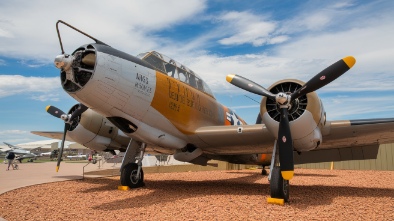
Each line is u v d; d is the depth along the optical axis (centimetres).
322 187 887
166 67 804
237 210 523
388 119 627
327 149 853
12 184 943
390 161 1936
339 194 726
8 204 596
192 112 832
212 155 992
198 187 873
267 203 591
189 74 878
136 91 684
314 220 450
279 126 605
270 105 653
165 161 1817
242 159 1161
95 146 1007
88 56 637
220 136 780
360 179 1196
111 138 1012
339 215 482
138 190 788
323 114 629
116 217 476
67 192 764
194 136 815
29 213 511
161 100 738
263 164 1322
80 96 636
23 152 4181
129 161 833
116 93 652
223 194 719
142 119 723
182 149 853
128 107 686
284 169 581
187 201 611
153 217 473
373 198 659
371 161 2011
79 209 541
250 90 657
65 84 651
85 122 959
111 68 638
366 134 693
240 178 1277
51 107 1016
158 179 1186
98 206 566
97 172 1341
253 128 726
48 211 526
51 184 953
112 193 736
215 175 1461
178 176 1380
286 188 604
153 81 725
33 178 1173
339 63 579
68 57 612
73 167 2162
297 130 604
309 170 1983
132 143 835
